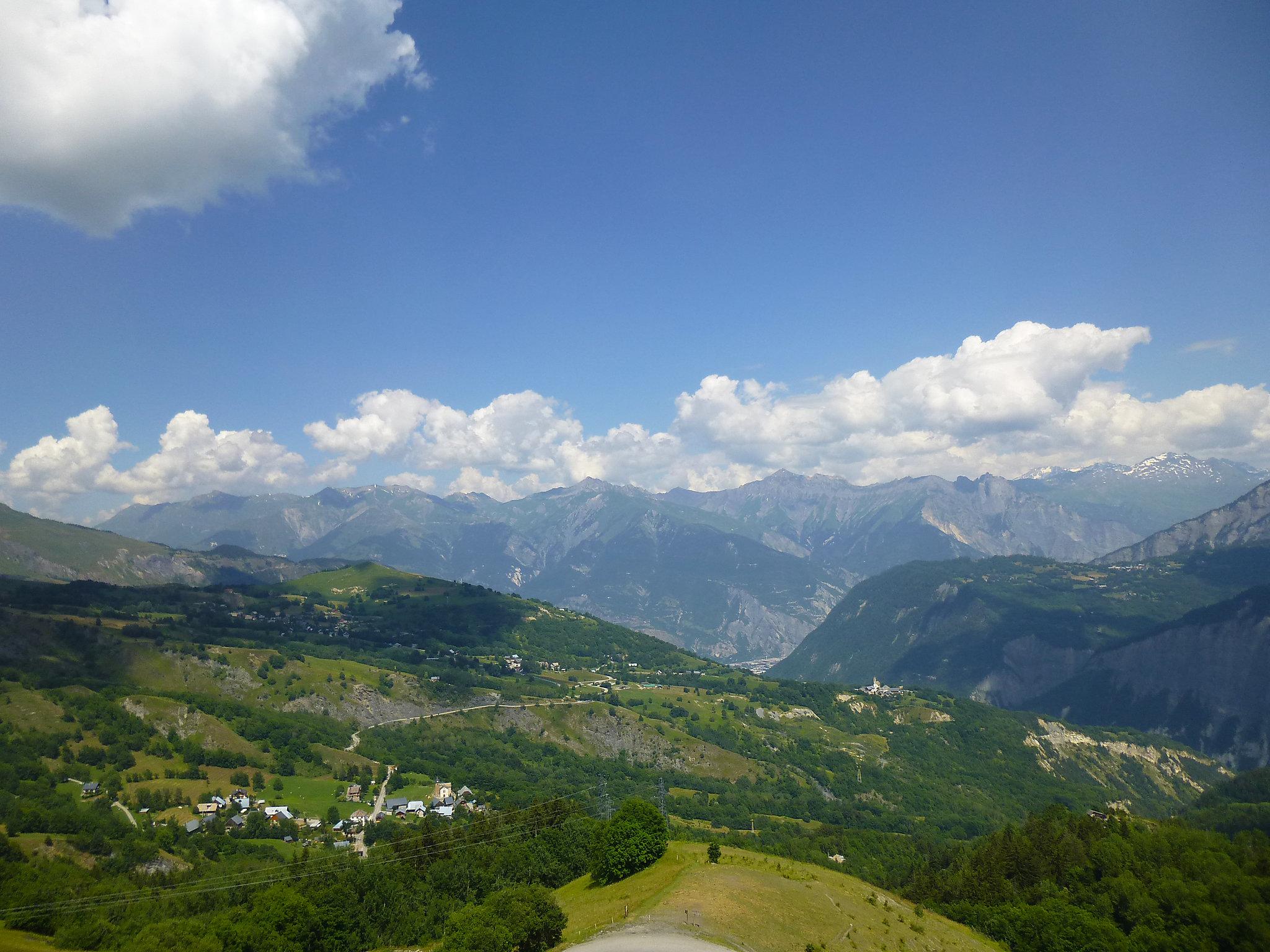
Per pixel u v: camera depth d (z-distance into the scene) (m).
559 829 147.25
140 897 121.25
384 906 117.12
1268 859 123.81
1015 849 148.00
